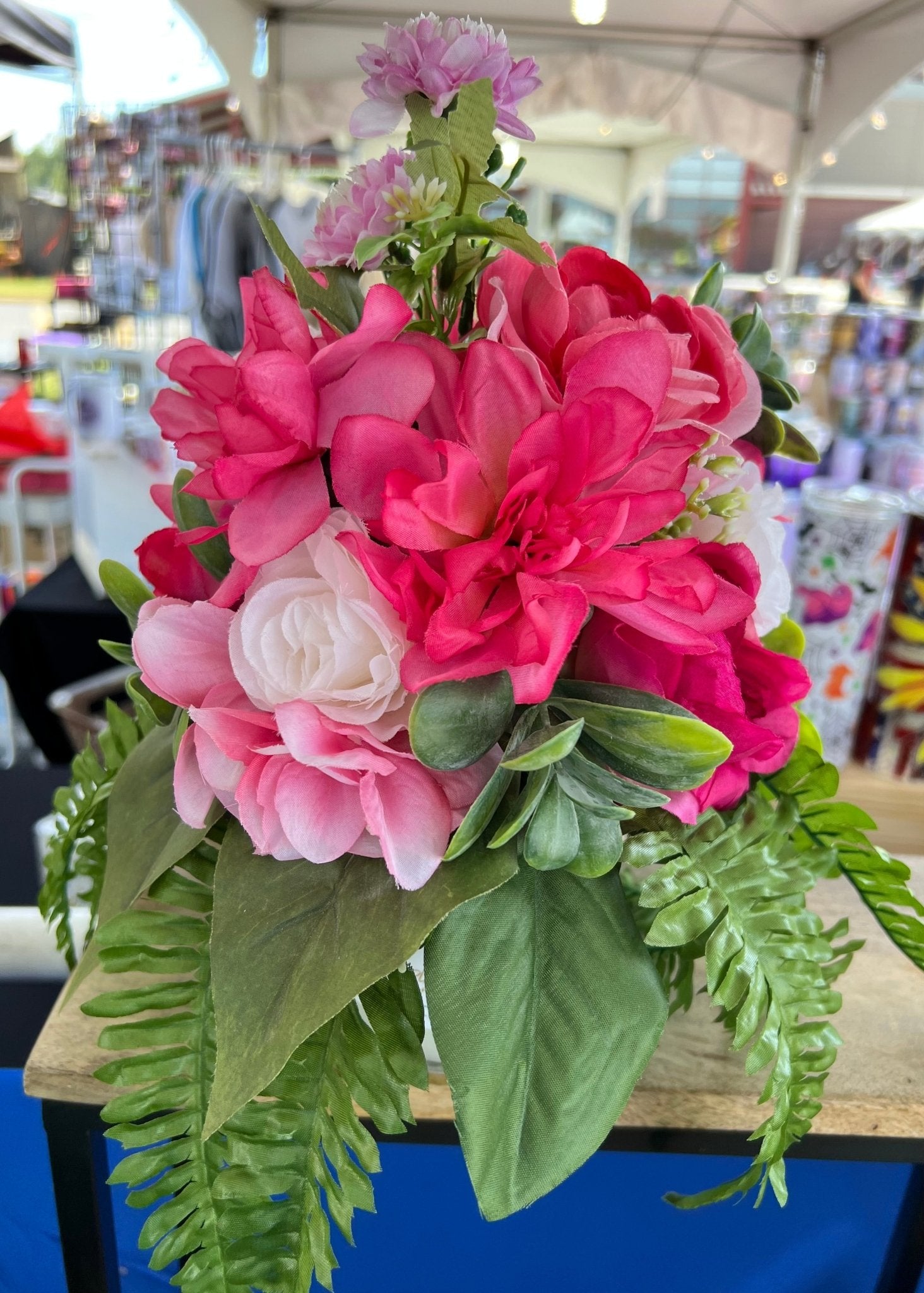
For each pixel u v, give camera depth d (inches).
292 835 11.6
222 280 88.9
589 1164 22.3
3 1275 25.1
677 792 13.0
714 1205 23.1
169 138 88.5
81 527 64.1
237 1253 14.4
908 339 62.6
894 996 20.1
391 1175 22.0
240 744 11.9
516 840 12.6
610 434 10.7
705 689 12.7
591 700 12.2
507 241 12.0
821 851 16.3
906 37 81.5
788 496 34.5
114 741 19.0
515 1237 23.1
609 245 161.5
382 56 12.8
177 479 15.9
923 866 26.1
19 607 58.1
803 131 97.7
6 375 101.5
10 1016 24.4
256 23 90.1
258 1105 14.3
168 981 19.8
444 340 14.2
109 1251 20.3
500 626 11.1
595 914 13.7
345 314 13.5
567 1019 12.8
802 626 31.1
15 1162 23.3
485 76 12.6
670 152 134.6
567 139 142.3
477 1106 12.3
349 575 11.2
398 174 12.6
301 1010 11.6
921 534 29.7
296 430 11.2
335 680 11.2
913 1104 17.1
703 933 14.5
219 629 12.9
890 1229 23.8
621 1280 23.9
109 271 91.7
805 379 68.5
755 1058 13.9
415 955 14.9
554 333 12.6
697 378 12.4
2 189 124.5
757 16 89.9
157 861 14.6
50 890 19.0
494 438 11.3
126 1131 15.0
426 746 10.9
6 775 42.7
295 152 90.7
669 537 14.1
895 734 31.8
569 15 92.1
